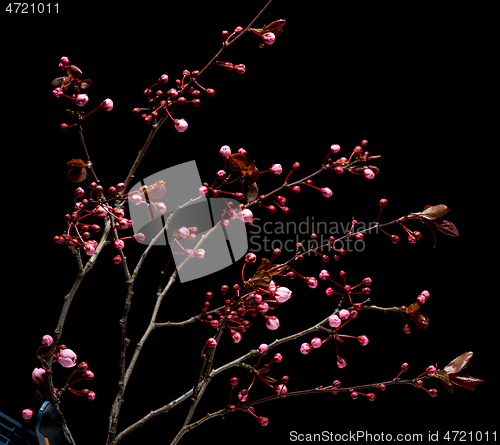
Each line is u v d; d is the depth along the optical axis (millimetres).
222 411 1535
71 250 1350
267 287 1457
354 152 1534
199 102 1492
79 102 1388
